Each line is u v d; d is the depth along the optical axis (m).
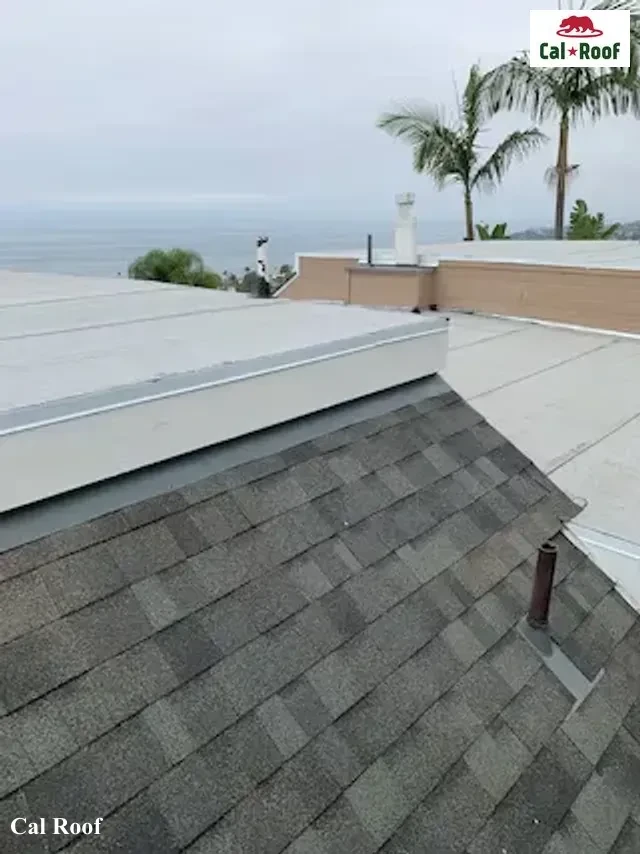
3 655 1.73
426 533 2.87
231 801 1.74
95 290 5.20
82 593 1.94
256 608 2.20
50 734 1.64
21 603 1.84
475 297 9.59
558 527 3.39
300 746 1.94
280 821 1.77
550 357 7.23
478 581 2.81
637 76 14.55
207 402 2.53
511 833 2.08
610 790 2.38
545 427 5.16
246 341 3.09
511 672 2.56
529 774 2.28
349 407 3.29
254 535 2.42
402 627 2.44
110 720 1.73
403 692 2.24
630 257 10.06
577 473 4.34
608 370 6.72
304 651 2.17
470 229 16.97
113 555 2.08
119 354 2.78
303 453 2.87
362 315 3.96
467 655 2.50
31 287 5.39
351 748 2.01
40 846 1.47
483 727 2.31
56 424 2.05
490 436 3.70
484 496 3.26
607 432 5.05
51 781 1.57
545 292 8.87
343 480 2.85
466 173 16.45
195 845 1.63
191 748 1.78
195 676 1.93
